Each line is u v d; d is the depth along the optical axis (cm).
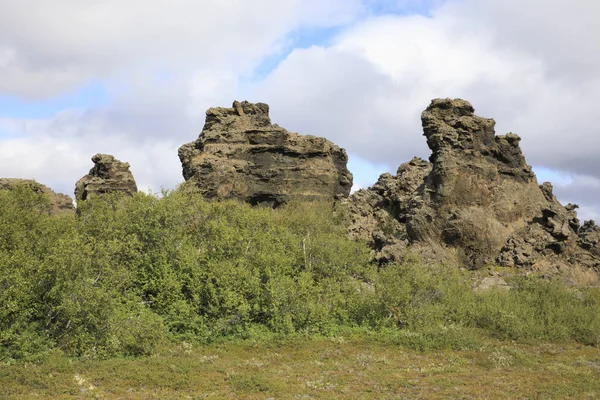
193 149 6322
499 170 5347
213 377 2305
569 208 5475
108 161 6122
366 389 2200
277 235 4019
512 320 3281
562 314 3447
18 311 2520
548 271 4716
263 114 6612
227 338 2969
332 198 6519
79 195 6097
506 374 2478
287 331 3073
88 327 2598
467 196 5075
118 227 3409
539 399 2114
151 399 2014
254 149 6309
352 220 5850
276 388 2152
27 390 2052
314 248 4016
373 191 6419
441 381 2317
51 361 2344
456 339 2986
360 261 4178
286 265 3619
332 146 6869
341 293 3566
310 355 2745
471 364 2661
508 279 4300
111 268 2945
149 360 2470
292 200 6112
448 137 5159
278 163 6372
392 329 3228
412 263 3925
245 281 3206
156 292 3189
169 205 3538
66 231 3209
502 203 5175
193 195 4122
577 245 5200
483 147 5291
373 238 5219
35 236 2983
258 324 3150
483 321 3397
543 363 2716
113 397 2033
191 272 3247
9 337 2403
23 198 3431
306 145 6525
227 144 6247
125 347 2627
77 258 2666
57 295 2573
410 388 2234
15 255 2653
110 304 2617
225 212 4038
